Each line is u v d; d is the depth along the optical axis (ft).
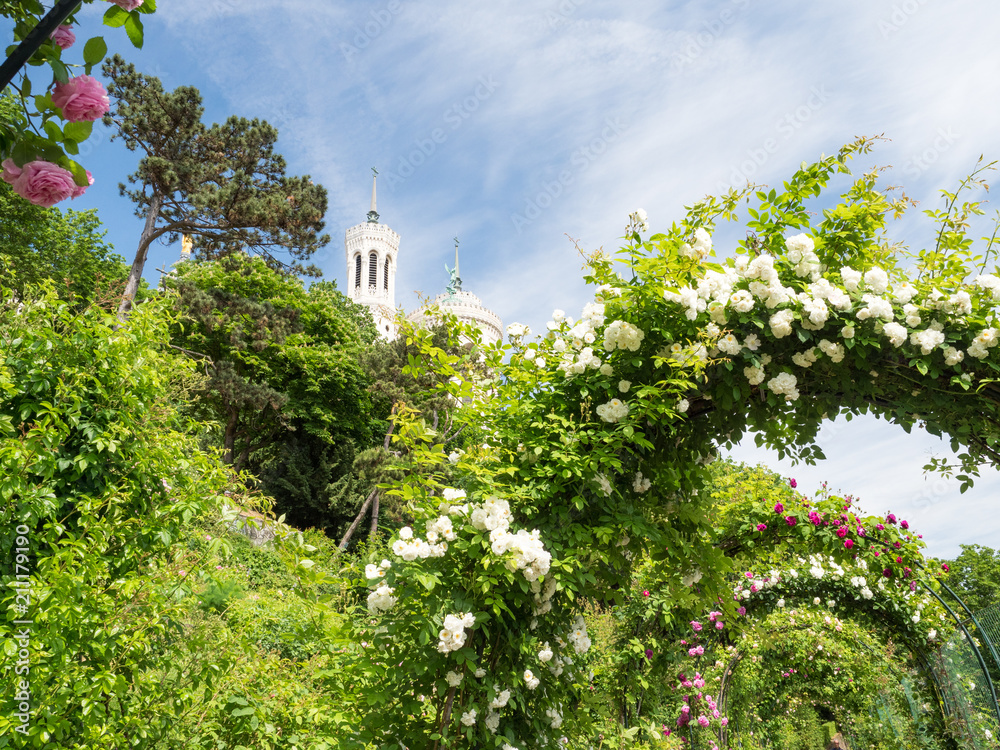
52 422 9.34
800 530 15.51
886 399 8.75
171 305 12.41
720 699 21.09
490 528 7.27
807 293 8.38
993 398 8.16
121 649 8.18
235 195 46.83
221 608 14.76
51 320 10.45
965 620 18.24
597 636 15.94
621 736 13.87
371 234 179.83
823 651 24.77
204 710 8.89
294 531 8.48
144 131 43.70
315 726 9.00
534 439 8.43
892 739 25.50
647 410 8.10
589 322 9.09
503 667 7.60
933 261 8.97
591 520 8.37
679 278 8.24
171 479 10.32
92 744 7.07
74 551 7.78
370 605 7.12
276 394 50.98
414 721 7.43
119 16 3.86
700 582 9.82
